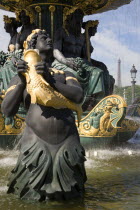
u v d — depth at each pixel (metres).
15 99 4.04
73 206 3.74
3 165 6.32
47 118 4.04
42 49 4.29
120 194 4.27
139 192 4.36
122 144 9.53
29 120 4.13
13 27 10.61
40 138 4.04
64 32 9.50
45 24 9.61
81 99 4.12
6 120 7.68
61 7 9.58
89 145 7.88
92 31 10.58
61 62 9.02
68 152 4.00
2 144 7.73
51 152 3.98
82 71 8.88
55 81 4.05
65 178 3.94
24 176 4.00
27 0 9.57
